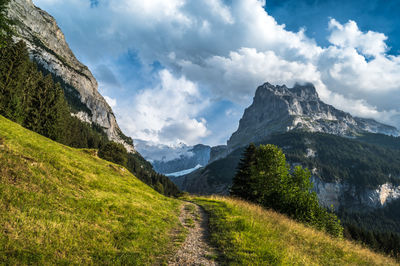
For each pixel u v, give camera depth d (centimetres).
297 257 924
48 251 632
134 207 1414
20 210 793
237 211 1789
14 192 892
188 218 1642
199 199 3278
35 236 679
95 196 1355
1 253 552
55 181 1273
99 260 689
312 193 2342
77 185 1429
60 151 2084
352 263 1088
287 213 2295
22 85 5659
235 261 804
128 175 2998
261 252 889
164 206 1936
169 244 985
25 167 1198
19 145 1525
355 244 1519
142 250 843
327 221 2164
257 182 2962
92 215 1031
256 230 1227
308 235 1391
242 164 3791
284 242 1120
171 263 780
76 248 707
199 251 923
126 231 977
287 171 2728
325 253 1147
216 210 1897
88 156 2931
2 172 1027
